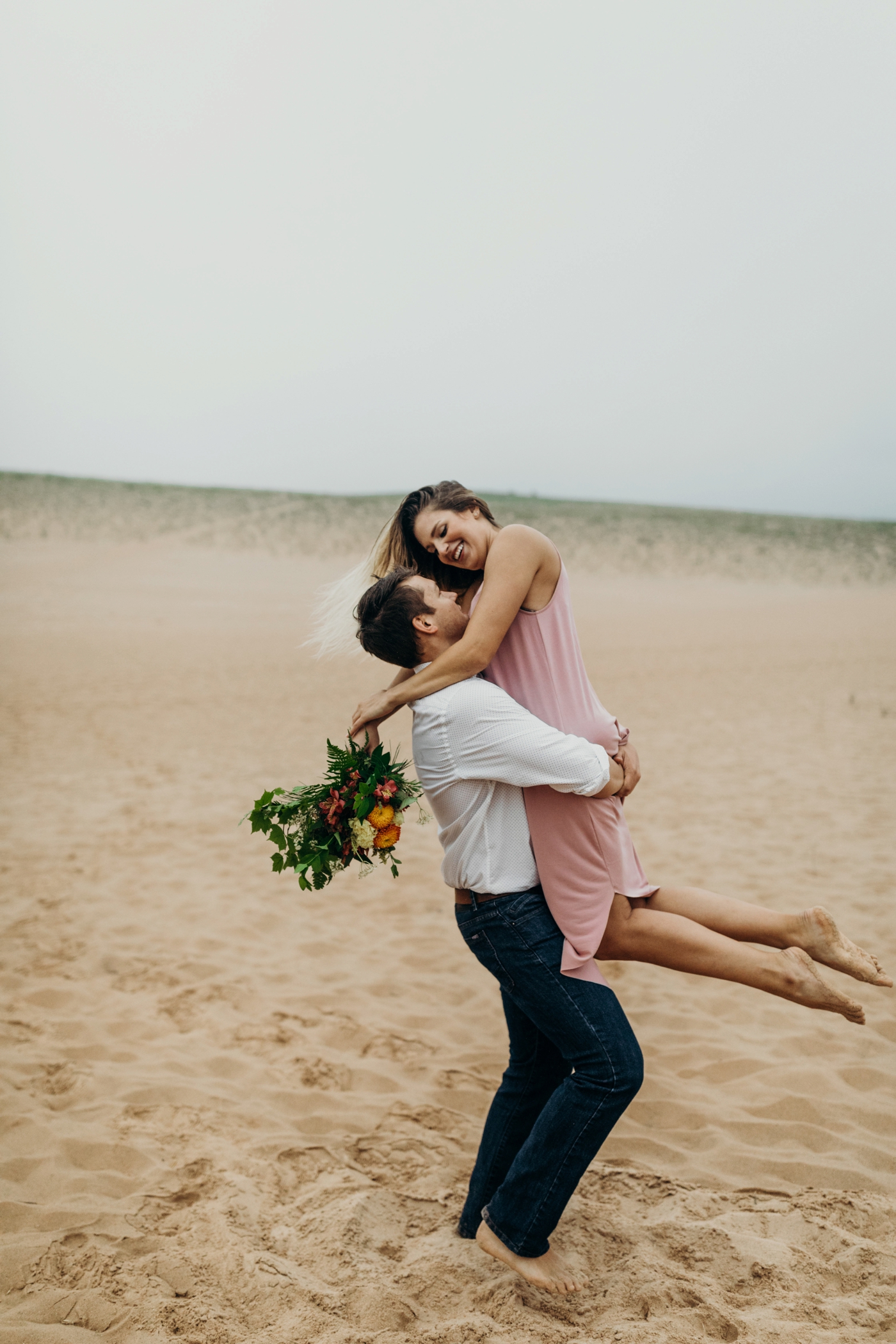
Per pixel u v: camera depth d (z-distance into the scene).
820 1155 3.28
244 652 21.73
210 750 11.57
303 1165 3.24
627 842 2.50
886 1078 3.84
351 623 2.84
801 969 2.34
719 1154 3.30
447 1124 3.58
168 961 5.26
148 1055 4.11
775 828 7.91
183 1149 3.31
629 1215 2.88
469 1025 4.50
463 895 2.54
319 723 13.55
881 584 50.31
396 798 2.43
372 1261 2.62
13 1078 3.83
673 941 2.40
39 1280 2.49
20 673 18.33
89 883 6.65
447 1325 2.27
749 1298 2.41
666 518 68.38
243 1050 4.20
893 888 6.24
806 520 69.75
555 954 2.34
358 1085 3.91
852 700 15.02
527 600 2.46
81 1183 3.06
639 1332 2.22
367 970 5.19
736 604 37.59
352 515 59.66
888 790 9.34
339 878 6.86
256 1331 2.27
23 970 5.09
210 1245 2.64
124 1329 2.28
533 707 2.49
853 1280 2.48
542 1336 2.23
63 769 10.52
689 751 11.51
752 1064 3.99
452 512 2.57
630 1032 2.33
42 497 55.09
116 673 18.48
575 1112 2.31
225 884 6.68
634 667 19.83
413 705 2.44
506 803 2.39
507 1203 2.43
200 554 47.00
